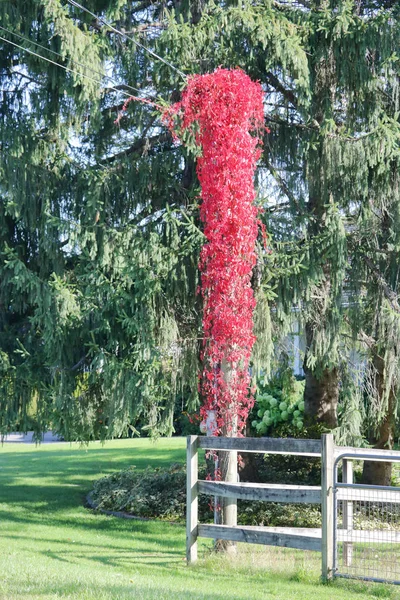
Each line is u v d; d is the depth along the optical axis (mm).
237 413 10156
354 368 14398
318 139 12305
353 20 11875
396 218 12547
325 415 15828
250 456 15469
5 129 12633
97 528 12414
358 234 13086
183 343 12656
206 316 10508
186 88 11180
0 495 15664
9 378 13062
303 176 12977
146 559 9180
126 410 11938
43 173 12602
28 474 18844
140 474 16203
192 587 7023
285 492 7965
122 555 9484
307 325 13680
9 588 6359
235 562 8531
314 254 11969
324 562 7594
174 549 10266
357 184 12188
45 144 13000
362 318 13539
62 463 20812
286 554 9219
